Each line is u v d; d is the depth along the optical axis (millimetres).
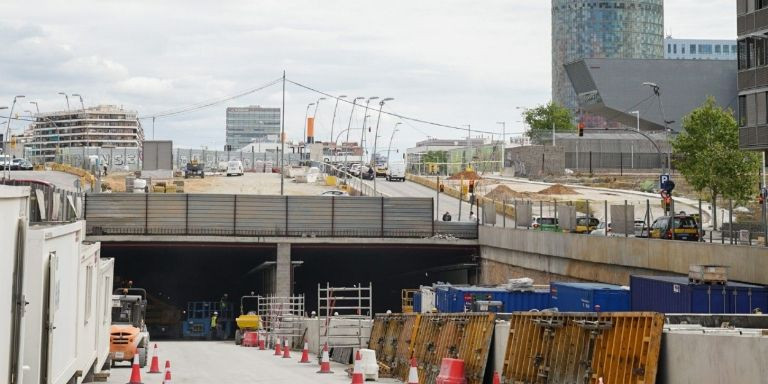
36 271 15539
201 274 100875
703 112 94812
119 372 41562
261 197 87125
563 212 72938
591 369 24516
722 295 35250
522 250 73062
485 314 33719
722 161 86312
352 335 50969
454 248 87500
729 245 45469
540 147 157375
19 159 154000
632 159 154875
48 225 20219
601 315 24641
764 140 62875
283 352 58969
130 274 99312
